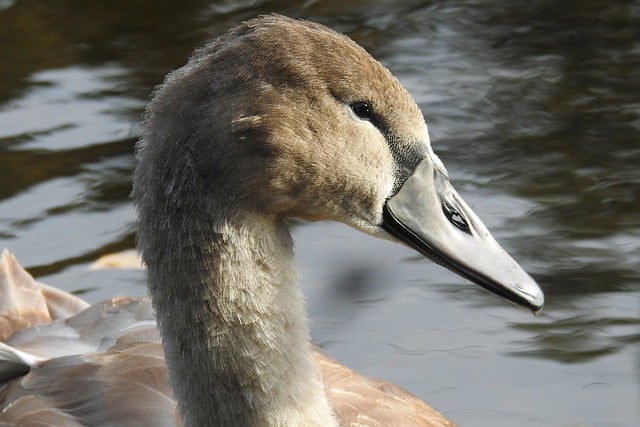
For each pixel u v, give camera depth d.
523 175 13.07
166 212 7.27
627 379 10.53
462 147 13.52
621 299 11.39
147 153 7.33
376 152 7.43
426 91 14.43
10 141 13.66
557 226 12.30
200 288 7.31
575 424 10.08
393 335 11.16
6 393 9.15
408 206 7.54
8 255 10.73
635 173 13.04
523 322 11.28
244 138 7.14
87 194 12.88
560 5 16.11
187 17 16.16
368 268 11.99
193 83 7.22
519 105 14.18
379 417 9.01
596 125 13.81
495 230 12.27
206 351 7.41
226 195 7.21
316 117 7.27
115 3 16.52
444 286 11.77
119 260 11.99
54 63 15.26
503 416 10.20
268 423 7.48
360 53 7.38
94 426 8.58
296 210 7.46
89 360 9.10
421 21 15.91
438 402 10.37
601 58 15.00
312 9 16.31
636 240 12.08
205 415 7.52
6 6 16.55
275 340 7.42
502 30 15.65
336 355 10.91
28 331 10.12
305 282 11.80
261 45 7.24
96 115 14.12
